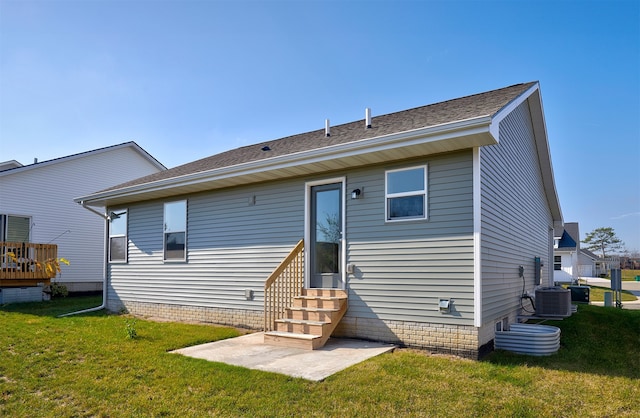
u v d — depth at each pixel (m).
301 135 12.30
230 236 9.84
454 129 6.04
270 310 7.88
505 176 8.35
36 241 17.88
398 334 7.16
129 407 4.48
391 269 7.34
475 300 6.45
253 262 9.37
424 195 7.08
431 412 4.31
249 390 4.88
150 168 22.64
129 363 6.01
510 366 6.00
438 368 5.77
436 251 6.88
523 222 10.15
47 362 6.11
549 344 6.89
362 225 7.76
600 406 4.53
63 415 4.33
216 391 4.86
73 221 19.14
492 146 7.47
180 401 4.60
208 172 9.20
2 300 14.69
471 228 6.58
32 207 17.88
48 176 18.45
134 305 11.80
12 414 4.36
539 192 12.77
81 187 19.56
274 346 7.15
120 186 12.51
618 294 16.20
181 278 10.75
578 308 12.57
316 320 7.53
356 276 7.74
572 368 6.04
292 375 5.38
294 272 8.45
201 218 10.48
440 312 6.77
